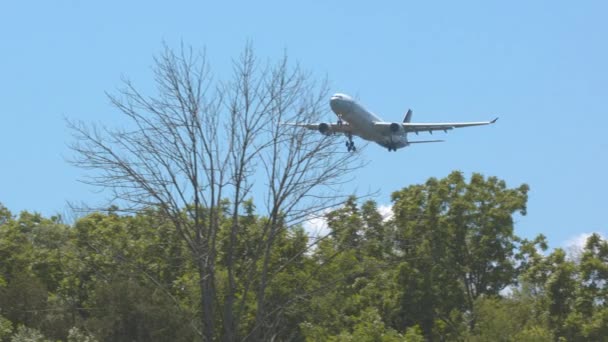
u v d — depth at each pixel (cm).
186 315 11319
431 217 18038
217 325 12900
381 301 16975
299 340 14150
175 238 13312
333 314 14212
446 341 16838
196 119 10706
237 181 10838
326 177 10875
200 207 11412
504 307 14838
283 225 11438
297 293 12138
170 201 10844
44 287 13012
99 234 15338
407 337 13762
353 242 12681
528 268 17138
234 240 11075
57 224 16575
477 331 15075
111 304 11106
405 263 16888
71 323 12306
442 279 17512
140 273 12419
